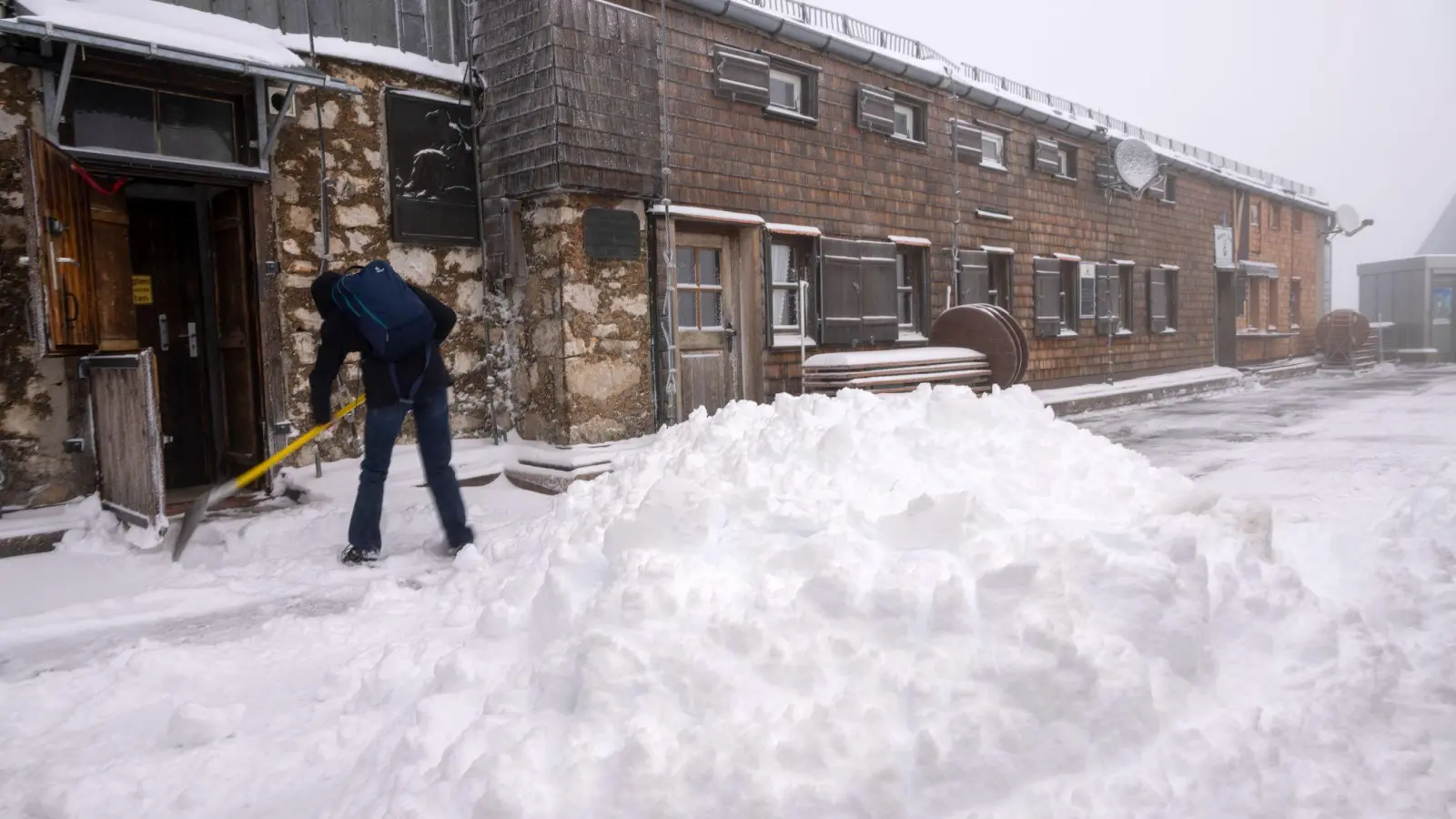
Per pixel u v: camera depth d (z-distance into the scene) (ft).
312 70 16.93
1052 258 40.50
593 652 6.54
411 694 7.87
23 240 15.42
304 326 18.92
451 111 21.45
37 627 10.69
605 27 21.17
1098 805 5.39
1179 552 7.22
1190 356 53.88
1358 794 5.68
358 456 19.81
